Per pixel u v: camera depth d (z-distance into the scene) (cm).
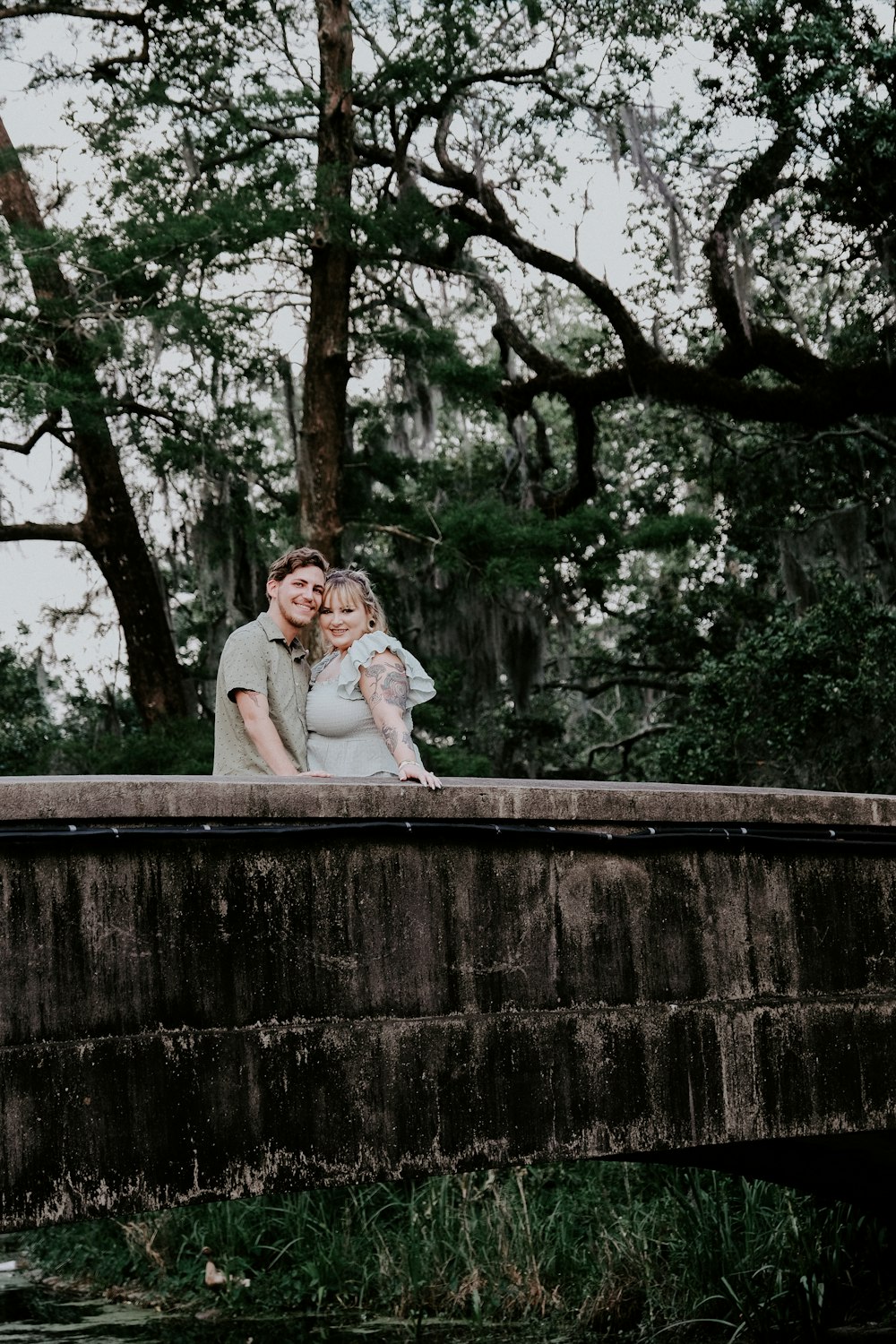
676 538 1955
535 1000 499
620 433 2412
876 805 572
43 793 430
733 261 1850
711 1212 933
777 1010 545
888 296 1853
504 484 2155
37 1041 424
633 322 1986
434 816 484
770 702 1733
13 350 1697
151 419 1889
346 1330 961
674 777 1806
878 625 1725
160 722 1875
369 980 472
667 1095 518
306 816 465
